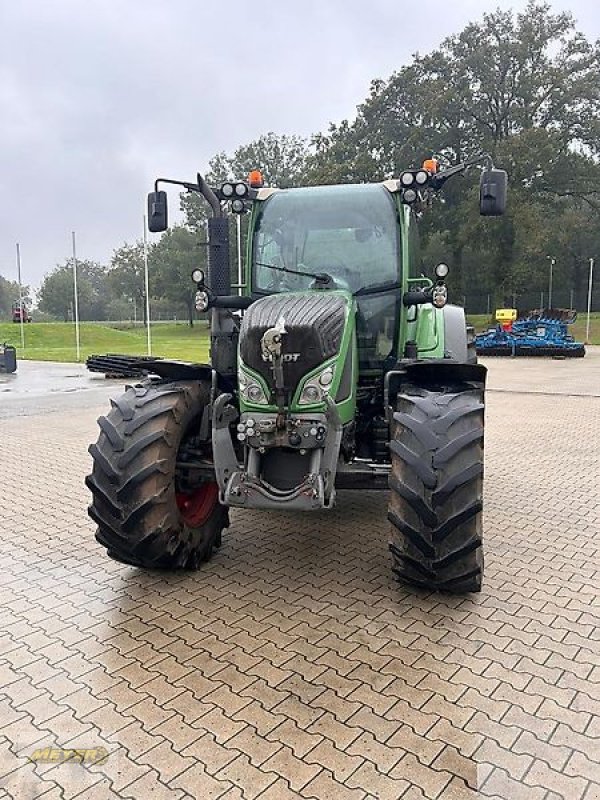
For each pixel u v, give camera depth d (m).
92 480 3.64
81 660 3.07
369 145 37.03
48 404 11.78
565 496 5.59
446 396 3.58
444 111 33.81
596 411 10.20
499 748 2.43
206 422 4.06
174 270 57.94
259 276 4.55
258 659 3.04
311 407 3.48
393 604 3.58
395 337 4.47
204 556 4.16
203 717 2.63
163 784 2.27
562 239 45.16
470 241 35.19
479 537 3.34
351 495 5.72
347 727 2.55
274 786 2.25
